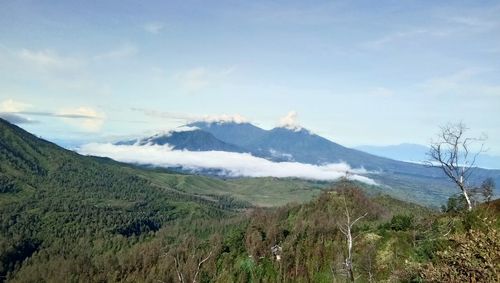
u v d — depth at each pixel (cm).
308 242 17625
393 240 8906
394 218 10688
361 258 8825
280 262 17338
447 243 4009
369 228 13625
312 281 15338
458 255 2877
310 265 16150
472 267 2752
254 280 17588
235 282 17850
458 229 4059
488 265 2698
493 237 2772
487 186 5622
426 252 4431
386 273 8019
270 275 17388
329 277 14775
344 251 14800
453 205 6594
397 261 8100
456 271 2850
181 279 5462
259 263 18262
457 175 5531
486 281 2653
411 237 8812
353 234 13212
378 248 8981
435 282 3012
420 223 8200
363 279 8150
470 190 5603
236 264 18838
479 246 2819
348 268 4878
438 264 3153
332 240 16738
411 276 3803
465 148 5534
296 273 16275
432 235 4984
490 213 3994
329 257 15812
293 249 17850
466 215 4188
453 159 5572
